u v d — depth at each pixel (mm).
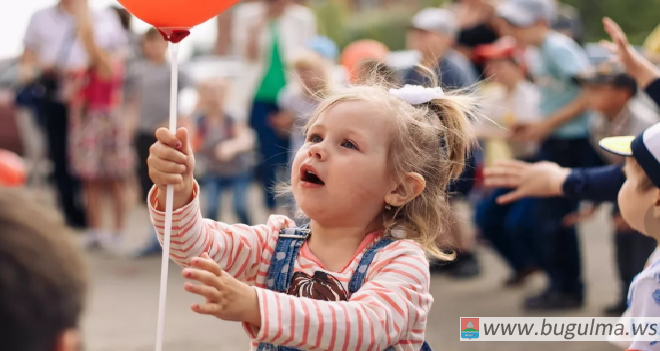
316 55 7180
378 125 2213
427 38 6188
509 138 6074
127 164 7684
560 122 5637
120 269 6965
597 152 5652
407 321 2025
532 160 6176
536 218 5699
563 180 3096
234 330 5227
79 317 1184
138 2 2072
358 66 2855
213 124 7715
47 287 1133
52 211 1236
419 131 2303
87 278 1200
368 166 2176
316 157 2182
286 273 2219
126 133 7660
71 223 8594
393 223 2266
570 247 5590
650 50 6270
